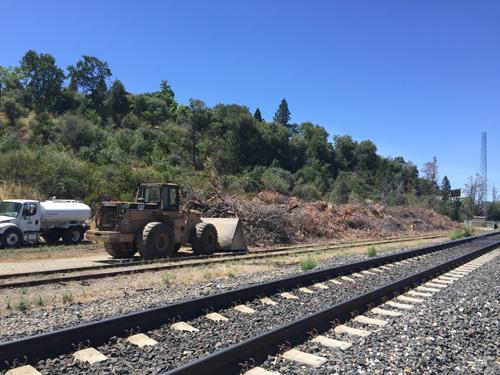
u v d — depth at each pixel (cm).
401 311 886
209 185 2825
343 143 9688
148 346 623
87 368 546
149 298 934
